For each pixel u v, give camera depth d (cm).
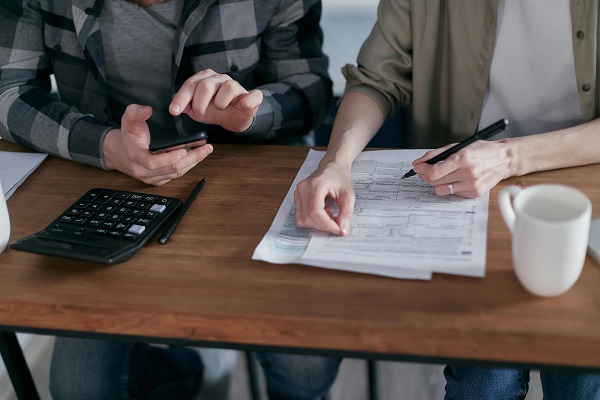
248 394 172
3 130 129
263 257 89
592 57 114
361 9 217
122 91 146
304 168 114
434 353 76
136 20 138
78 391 132
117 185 113
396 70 131
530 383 167
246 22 136
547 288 76
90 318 84
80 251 89
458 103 129
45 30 139
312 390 135
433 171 96
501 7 120
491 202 97
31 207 108
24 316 85
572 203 78
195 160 109
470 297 79
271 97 132
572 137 104
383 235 90
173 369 160
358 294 81
